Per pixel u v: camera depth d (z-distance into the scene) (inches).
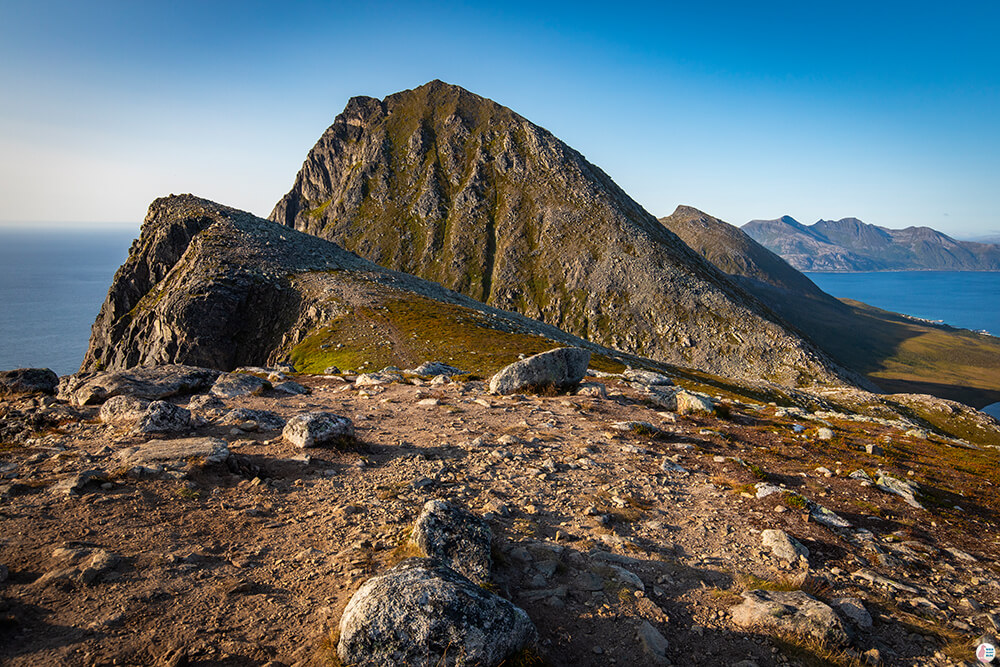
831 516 510.3
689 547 425.1
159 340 5182.1
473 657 232.1
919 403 5324.8
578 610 315.3
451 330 4372.5
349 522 398.0
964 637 329.1
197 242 5935.0
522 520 440.1
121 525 355.3
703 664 279.9
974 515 584.4
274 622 267.4
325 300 5113.2
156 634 247.4
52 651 226.7
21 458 471.2
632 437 747.4
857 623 331.3
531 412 856.9
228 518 388.2
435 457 586.2
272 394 901.2
